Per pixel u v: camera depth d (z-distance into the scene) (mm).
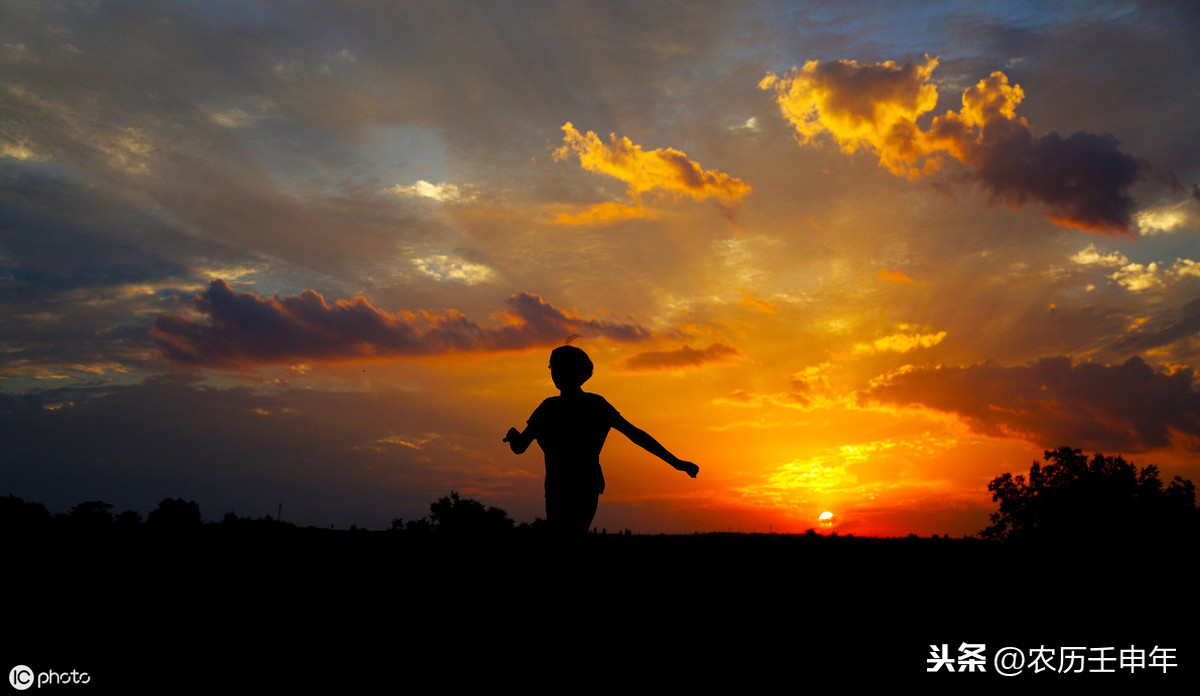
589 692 5539
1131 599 10844
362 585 17094
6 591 15500
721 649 7180
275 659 8031
